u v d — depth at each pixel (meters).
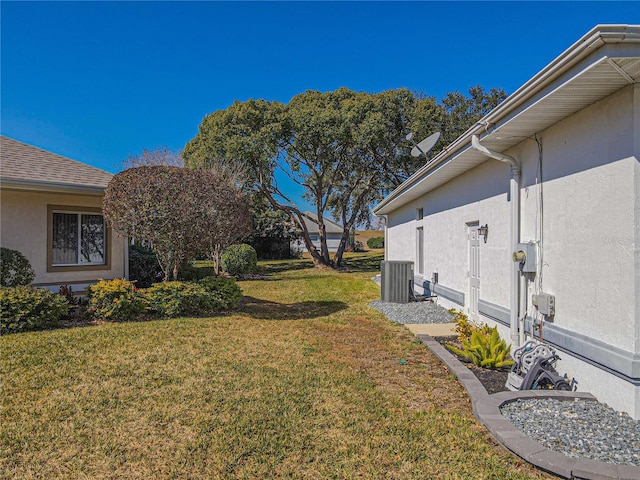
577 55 3.07
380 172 21.39
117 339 5.98
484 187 6.63
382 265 10.20
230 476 2.76
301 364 5.08
